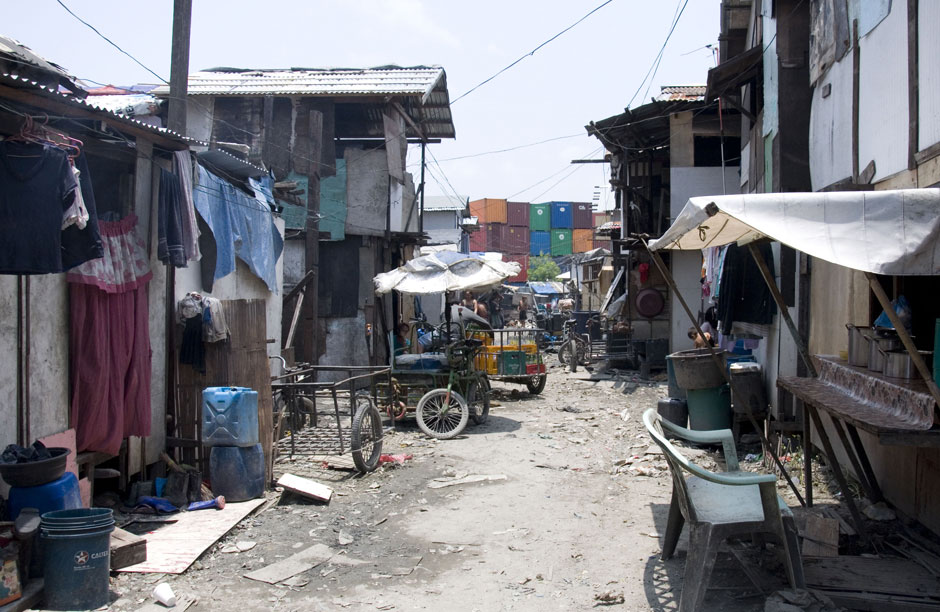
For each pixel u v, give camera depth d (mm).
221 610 4484
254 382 7238
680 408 9852
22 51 6273
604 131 16641
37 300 5469
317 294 14664
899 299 5152
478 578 5008
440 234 33688
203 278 8406
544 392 14922
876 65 6449
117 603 4520
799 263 8430
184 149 7074
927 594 4383
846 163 7336
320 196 15125
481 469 8234
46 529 4359
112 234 6109
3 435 5105
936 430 3801
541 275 54062
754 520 4203
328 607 4539
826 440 5496
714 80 11023
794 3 8891
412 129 18156
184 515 6223
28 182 4602
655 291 18516
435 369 10734
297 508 6645
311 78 15906
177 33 8164
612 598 4582
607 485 7480
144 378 6500
